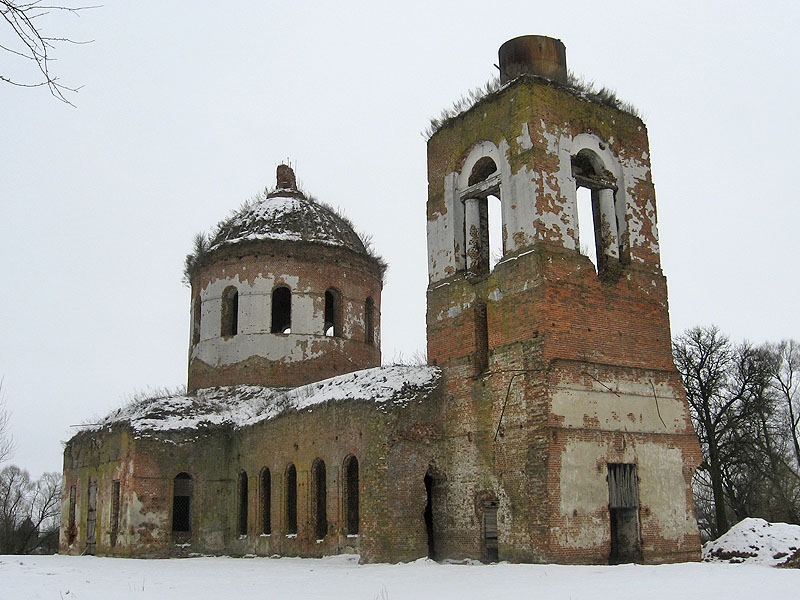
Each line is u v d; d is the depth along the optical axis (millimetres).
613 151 22484
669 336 21938
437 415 21938
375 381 22359
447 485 21438
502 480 19672
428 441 21516
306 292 30859
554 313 19578
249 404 28641
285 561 22922
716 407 38250
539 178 20422
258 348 30016
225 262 31234
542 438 18672
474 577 15914
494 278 21000
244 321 30406
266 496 26047
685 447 21297
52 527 57688
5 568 21719
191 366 31938
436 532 21500
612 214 21984
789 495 40312
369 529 20594
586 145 21859
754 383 38344
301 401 24922
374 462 20781
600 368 20031
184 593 14969
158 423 27031
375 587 15086
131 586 16469
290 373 29844
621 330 20828
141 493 25969
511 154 21203
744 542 21031
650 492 20141
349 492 22469
